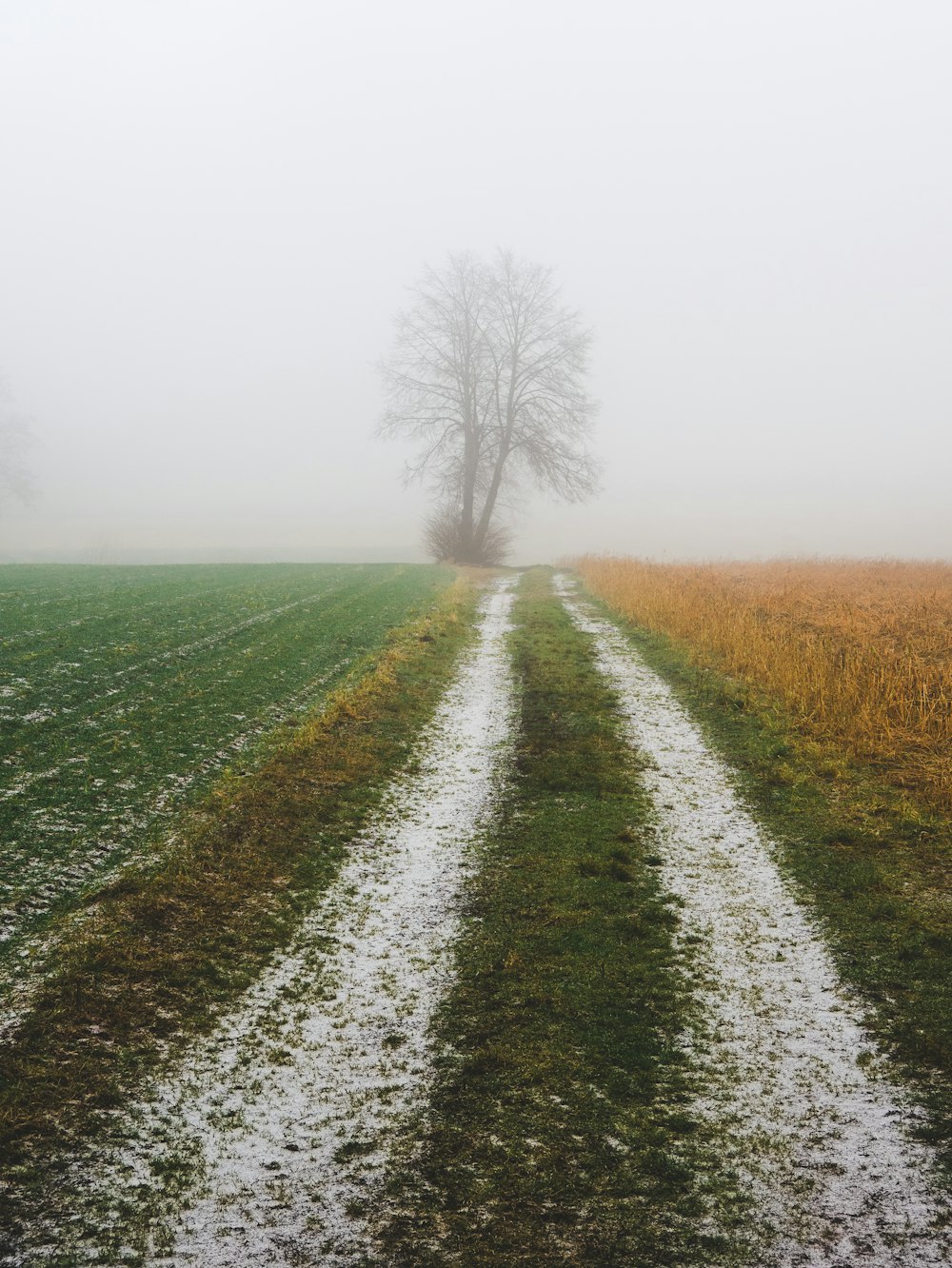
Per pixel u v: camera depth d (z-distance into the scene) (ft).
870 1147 14.17
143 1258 12.09
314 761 32.65
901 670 39.42
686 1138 14.51
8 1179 13.33
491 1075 16.19
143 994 18.44
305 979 19.52
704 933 21.42
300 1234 12.65
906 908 21.90
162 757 30.99
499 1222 12.87
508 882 24.30
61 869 22.57
